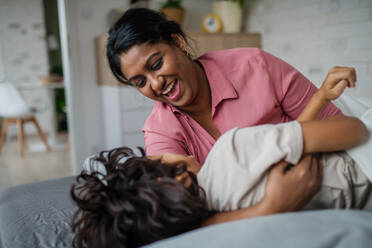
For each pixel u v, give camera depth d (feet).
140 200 1.85
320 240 1.47
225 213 2.02
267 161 1.93
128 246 1.96
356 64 7.68
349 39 7.73
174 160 2.43
